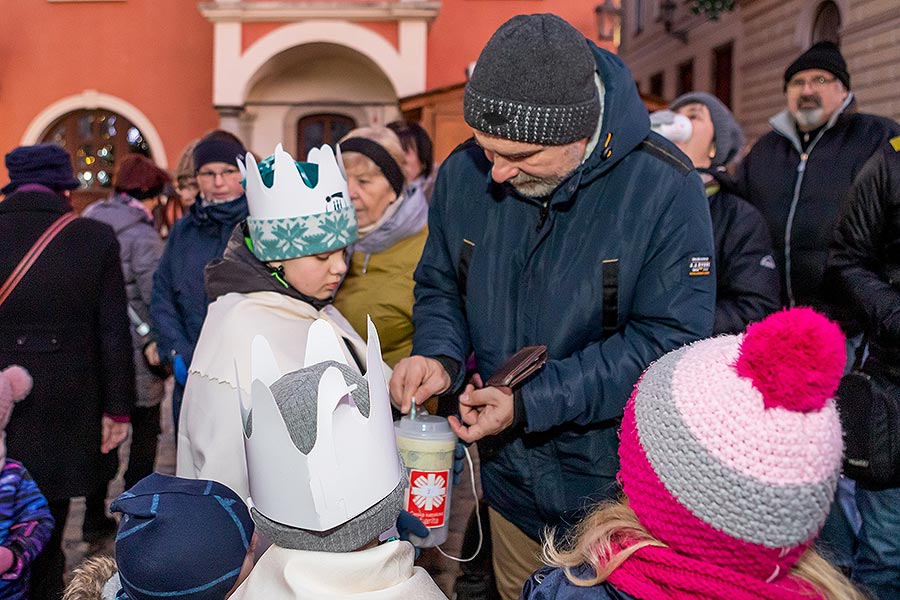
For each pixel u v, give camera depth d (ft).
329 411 4.62
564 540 6.92
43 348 10.01
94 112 46.98
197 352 6.92
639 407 4.17
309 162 7.13
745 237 10.00
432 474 6.91
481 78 6.31
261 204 7.00
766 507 3.72
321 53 44.86
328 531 4.69
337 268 7.20
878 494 7.58
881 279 7.87
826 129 12.50
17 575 7.54
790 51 39.99
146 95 45.96
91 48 45.83
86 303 10.31
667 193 6.69
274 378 5.12
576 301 6.83
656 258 6.73
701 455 3.82
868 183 7.83
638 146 6.82
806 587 4.15
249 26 41.81
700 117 11.42
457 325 7.75
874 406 7.41
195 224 11.46
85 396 10.29
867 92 29.96
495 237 7.23
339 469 4.66
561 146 6.37
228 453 6.39
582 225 6.81
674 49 59.11
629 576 4.18
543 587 4.58
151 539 5.06
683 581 3.96
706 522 3.85
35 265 10.08
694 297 6.70
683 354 4.23
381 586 4.70
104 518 13.19
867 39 29.86
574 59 6.22
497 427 6.64
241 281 7.06
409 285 9.87
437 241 7.89
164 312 11.43
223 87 42.01
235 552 5.21
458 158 7.67
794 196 12.55
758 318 9.79
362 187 9.79
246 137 45.93
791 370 3.67
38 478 9.92
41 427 9.97
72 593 5.65
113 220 13.53
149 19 45.62
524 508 7.43
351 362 7.00
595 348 6.81
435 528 6.99
